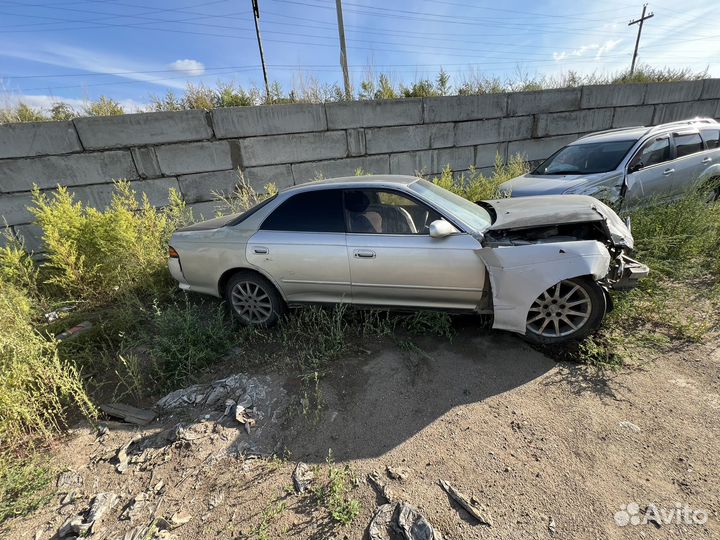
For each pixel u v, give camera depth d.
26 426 2.56
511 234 3.16
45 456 2.37
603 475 1.94
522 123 8.40
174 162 6.36
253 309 3.68
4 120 6.04
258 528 1.82
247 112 6.55
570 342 3.04
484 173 8.52
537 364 2.87
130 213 5.06
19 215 5.68
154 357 3.15
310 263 3.31
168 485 2.10
